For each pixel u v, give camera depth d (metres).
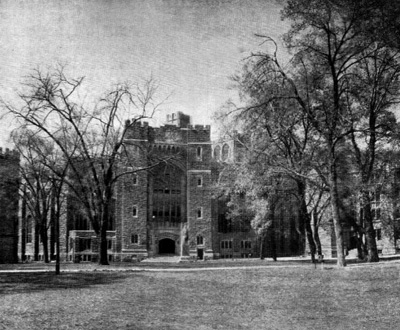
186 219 89.31
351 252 84.88
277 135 40.09
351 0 32.50
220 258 93.38
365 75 41.28
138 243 84.19
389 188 49.03
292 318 16.62
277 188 45.66
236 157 47.72
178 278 30.20
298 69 38.25
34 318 16.64
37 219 65.44
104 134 48.00
